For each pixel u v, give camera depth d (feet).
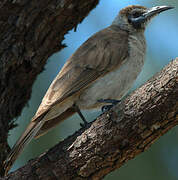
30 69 34.68
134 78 36.42
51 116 33.09
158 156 38.55
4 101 33.96
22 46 33.60
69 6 33.88
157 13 41.68
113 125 26.45
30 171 28.53
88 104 34.30
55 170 28.02
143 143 26.25
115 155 26.73
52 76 44.14
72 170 27.81
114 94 34.99
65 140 28.78
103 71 34.47
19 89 34.76
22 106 35.53
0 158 33.30
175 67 24.73
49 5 33.50
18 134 41.42
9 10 33.19
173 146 38.93
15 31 33.32
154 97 25.12
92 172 27.48
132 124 25.86
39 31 33.81
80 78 33.58
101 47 35.47
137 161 38.14
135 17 41.39
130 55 36.06
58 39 35.24
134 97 25.95
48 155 28.60
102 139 26.76
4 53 33.27
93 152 27.04
